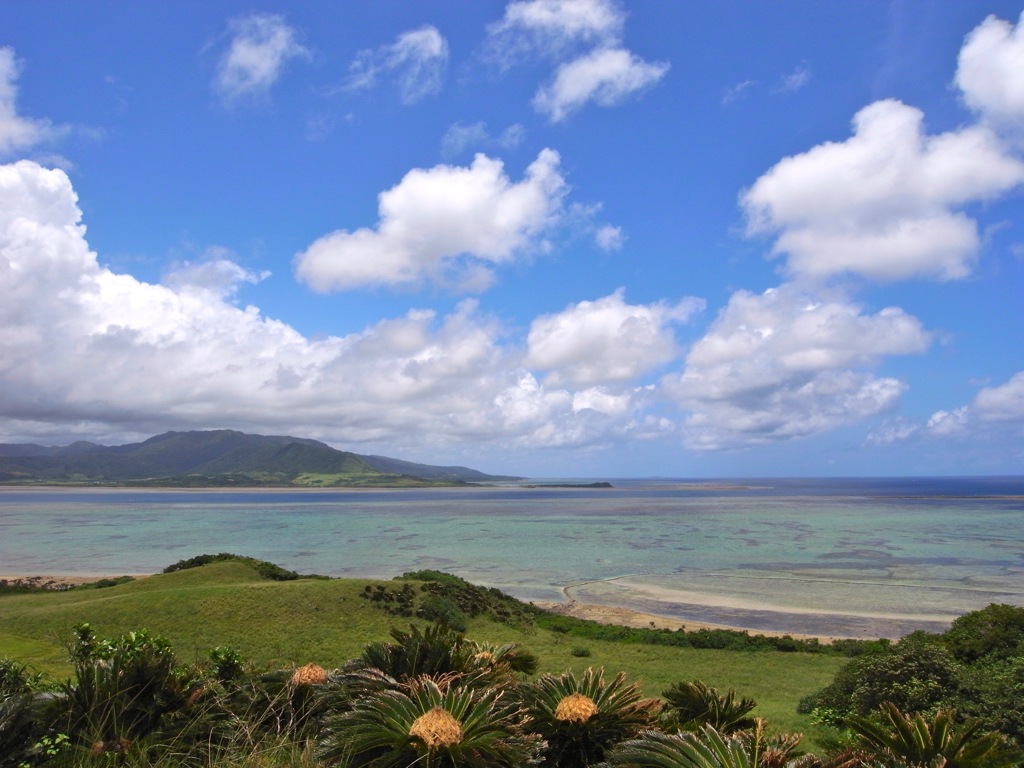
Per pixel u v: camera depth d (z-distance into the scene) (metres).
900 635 47.62
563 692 4.41
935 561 84.38
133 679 4.59
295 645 36.38
